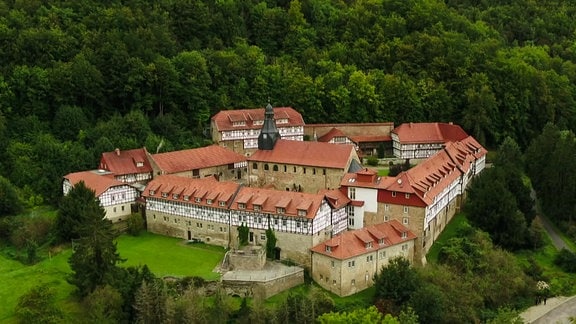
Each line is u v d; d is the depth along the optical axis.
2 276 118.19
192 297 103.75
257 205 124.75
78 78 175.25
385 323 95.19
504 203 142.25
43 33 185.75
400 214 128.00
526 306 125.75
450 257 128.88
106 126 167.62
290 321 104.56
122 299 104.31
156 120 178.88
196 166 154.88
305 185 151.00
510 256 135.62
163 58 187.88
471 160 168.88
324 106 199.75
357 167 148.25
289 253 123.12
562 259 140.25
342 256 113.75
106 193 138.50
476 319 114.94
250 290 112.44
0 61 180.75
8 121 168.25
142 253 127.44
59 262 124.44
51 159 153.88
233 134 175.12
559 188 160.62
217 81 196.12
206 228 132.88
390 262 117.25
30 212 143.38
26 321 98.50
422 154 185.62
